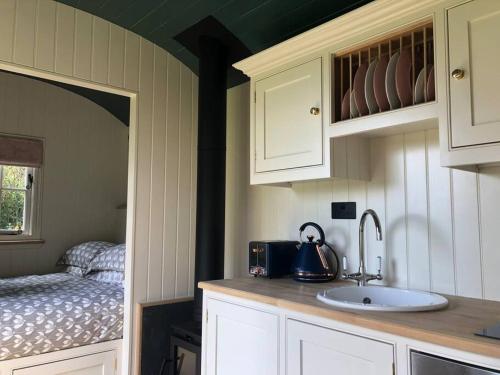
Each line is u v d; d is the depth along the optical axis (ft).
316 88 6.36
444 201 5.78
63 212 12.41
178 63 9.28
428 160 5.99
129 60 8.46
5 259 11.30
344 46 6.06
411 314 4.49
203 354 6.64
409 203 6.18
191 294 9.14
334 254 7.17
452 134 4.71
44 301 8.12
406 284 6.14
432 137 5.95
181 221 9.11
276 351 5.38
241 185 9.48
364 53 6.21
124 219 13.17
